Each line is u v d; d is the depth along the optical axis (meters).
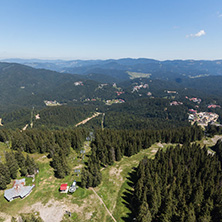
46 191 70.38
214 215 55.31
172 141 132.50
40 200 65.25
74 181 74.94
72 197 67.44
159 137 130.88
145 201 59.84
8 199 63.56
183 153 97.62
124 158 104.31
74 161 98.94
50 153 98.25
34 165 82.81
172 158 88.69
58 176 81.25
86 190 72.06
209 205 57.06
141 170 76.19
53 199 65.94
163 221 52.78
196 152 96.38
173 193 63.88
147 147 120.31
